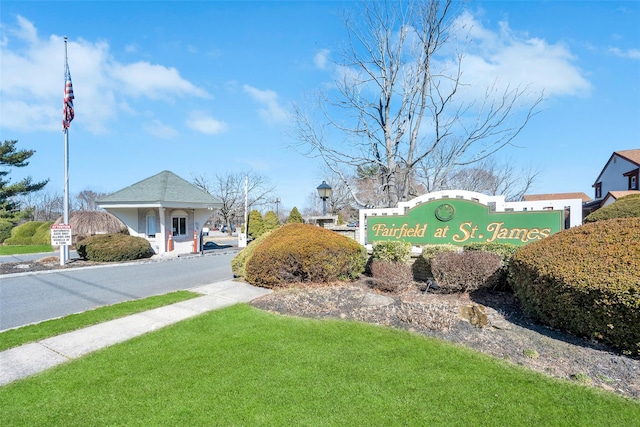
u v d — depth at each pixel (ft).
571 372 11.32
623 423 8.66
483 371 11.45
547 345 13.32
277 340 14.43
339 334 15.03
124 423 8.84
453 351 13.07
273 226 87.45
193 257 50.90
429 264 23.85
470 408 9.36
